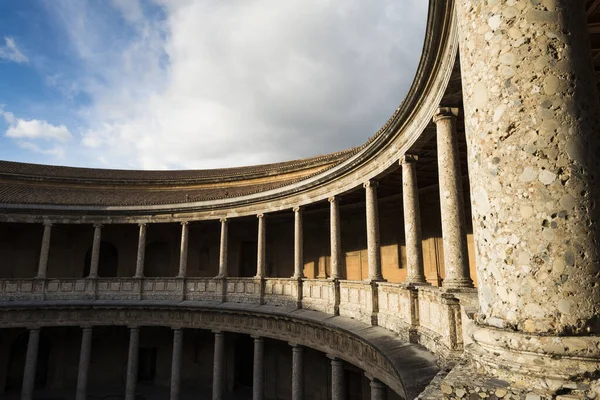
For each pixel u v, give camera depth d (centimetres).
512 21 407
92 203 3042
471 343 423
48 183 3522
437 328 1056
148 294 2942
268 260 3225
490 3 429
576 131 371
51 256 3269
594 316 342
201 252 3428
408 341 1251
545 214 362
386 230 2519
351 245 2781
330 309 2036
